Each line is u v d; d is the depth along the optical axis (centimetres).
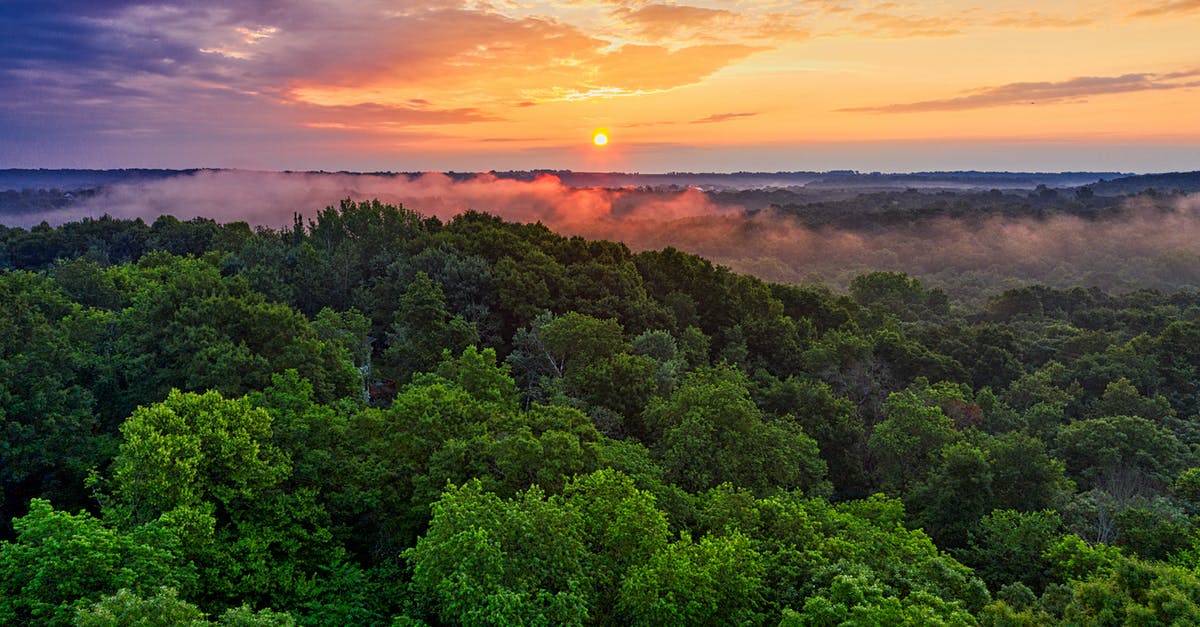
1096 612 2244
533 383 5553
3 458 3519
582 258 8756
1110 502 3912
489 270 7462
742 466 3912
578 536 2448
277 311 4712
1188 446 5328
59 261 7556
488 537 2245
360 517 3222
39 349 4138
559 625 2055
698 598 2233
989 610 2267
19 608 1936
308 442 3253
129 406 4350
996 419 5978
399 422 3391
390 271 7500
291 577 2630
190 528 2447
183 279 5253
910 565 2627
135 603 1616
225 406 2928
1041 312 11506
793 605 2369
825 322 9200
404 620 2238
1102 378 7069
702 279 8650
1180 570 2342
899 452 4781
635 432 4850
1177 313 10719
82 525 2050
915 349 7675
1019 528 3419
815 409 5647
